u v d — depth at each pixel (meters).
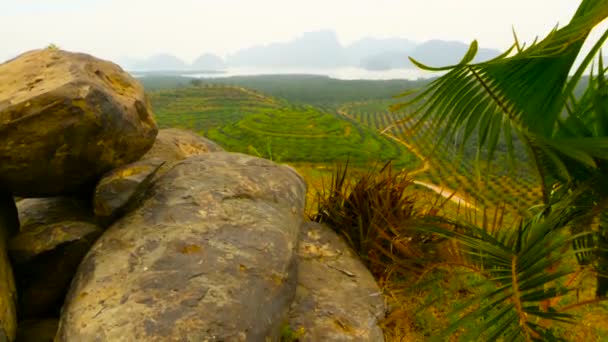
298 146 79.25
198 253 2.60
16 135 2.52
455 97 1.74
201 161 3.69
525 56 1.52
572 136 1.83
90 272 2.54
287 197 3.61
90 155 2.87
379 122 143.38
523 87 1.69
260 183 3.55
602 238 1.96
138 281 2.37
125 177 3.03
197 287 2.34
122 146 3.11
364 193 4.23
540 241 1.68
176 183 3.29
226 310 2.24
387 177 4.29
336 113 167.38
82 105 2.64
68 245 2.87
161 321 2.11
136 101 3.38
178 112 146.12
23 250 2.78
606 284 2.09
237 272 2.51
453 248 2.15
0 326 2.30
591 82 2.07
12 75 2.98
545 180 1.94
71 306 2.35
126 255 2.60
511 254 1.76
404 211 3.98
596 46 1.52
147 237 2.73
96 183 3.18
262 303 2.42
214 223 2.90
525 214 2.02
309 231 4.09
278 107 168.25
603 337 3.00
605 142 1.58
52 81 2.77
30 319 2.86
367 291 3.37
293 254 2.95
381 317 3.15
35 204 3.44
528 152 1.83
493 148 1.85
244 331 2.20
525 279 1.64
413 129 1.82
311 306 3.04
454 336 3.04
